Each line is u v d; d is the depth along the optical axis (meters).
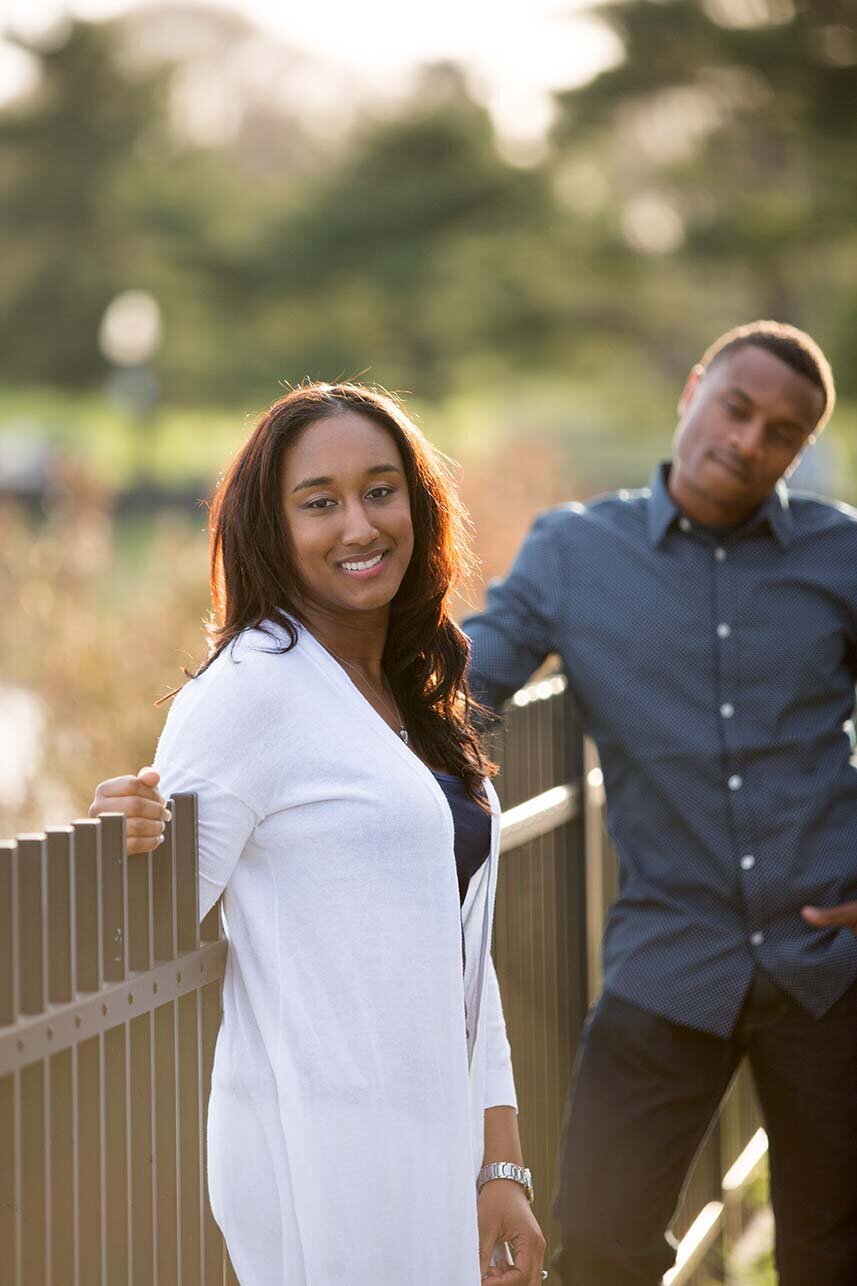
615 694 3.36
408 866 2.10
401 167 39.69
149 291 43.09
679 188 36.53
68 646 7.18
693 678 3.32
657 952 3.32
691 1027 3.29
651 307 40.44
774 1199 3.45
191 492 43.72
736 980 3.28
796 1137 3.35
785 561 3.37
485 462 11.89
